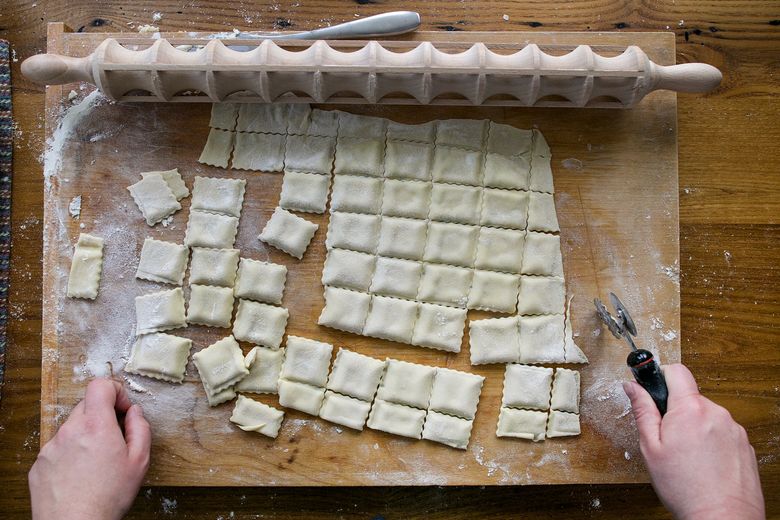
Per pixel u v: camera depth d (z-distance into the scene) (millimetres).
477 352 1417
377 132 1434
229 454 1400
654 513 1470
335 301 1419
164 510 1458
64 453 1274
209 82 1324
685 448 1235
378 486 1453
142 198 1419
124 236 1426
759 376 1466
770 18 1493
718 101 1483
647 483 1428
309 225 1424
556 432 1405
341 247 1429
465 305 1431
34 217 1462
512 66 1330
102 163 1429
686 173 1480
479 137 1436
